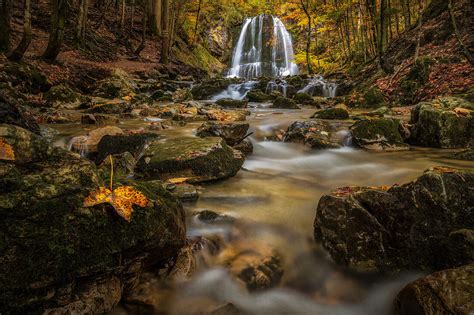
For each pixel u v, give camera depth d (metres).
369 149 5.63
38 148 2.05
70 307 1.70
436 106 6.11
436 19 13.80
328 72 21.34
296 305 2.37
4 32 10.76
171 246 2.20
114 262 1.82
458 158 4.89
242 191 3.78
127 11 26.73
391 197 2.61
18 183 1.70
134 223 1.91
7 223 1.57
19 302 1.54
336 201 2.77
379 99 11.18
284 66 31.98
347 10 19.56
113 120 7.50
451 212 2.43
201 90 16.23
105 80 12.69
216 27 33.75
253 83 17.41
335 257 2.66
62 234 1.67
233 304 2.25
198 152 4.04
